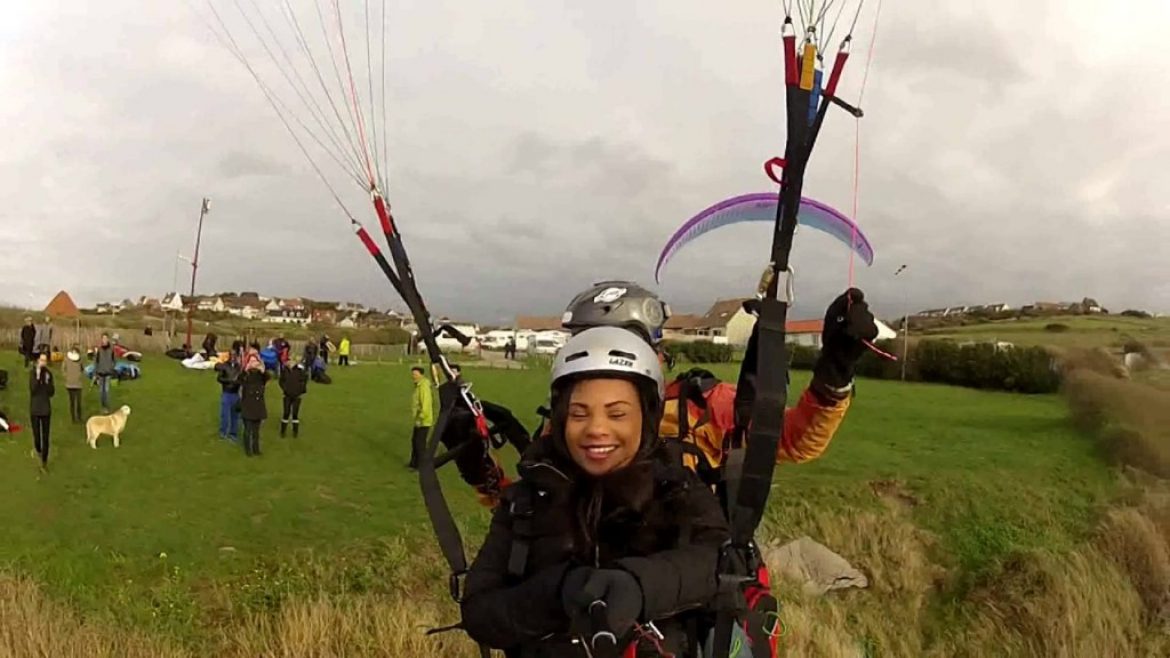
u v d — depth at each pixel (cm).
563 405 234
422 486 282
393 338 6650
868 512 1686
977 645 1409
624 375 230
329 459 1944
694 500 233
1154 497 1759
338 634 1012
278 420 2394
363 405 2772
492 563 239
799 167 227
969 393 3650
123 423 1970
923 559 1602
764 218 286
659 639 215
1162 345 3609
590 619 196
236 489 1661
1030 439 2311
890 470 1897
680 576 208
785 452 286
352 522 1470
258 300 13338
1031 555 1522
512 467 1605
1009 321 7738
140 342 4588
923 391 3694
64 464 1788
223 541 1374
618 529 227
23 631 951
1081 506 1758
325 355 4353
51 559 1245
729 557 221
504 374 4066
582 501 229
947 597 1532
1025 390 3712
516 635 221
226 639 1055
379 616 1040
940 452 2112
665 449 252
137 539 1363
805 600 1365
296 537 1398
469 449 316
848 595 1477
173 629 1062
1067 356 3531
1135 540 1612
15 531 1368
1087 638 1380
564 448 232
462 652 985
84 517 1459
